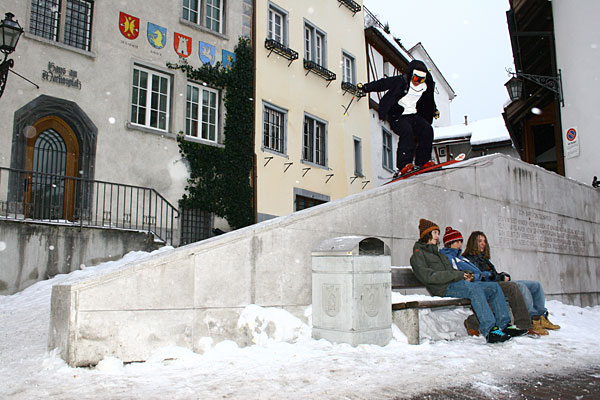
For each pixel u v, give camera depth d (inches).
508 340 210.8
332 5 834.8
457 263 240.4
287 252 209.8
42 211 453.7
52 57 474.9
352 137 840.9
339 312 187.0
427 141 338.3
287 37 726.5
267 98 675.4
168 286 166.1
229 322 181.8
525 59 709.9
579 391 128.7
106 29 518.9
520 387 131.6
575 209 491.8
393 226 282.2
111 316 152.3
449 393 122.8
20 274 381.1
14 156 441.1
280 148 695.7
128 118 525.3
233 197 609.6
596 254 516.1
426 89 342.0
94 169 492.4
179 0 590.9
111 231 437.1
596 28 546.6
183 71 585.0
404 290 274.7
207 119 613.6
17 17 455.8
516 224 400.2
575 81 575.2
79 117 486.9
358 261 187.3
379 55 982.4
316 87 769.6
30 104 454.3
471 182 358.3
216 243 182.4
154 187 537.6
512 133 810.2
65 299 150.1
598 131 542.9
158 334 161.0
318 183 748.0
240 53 650.2
